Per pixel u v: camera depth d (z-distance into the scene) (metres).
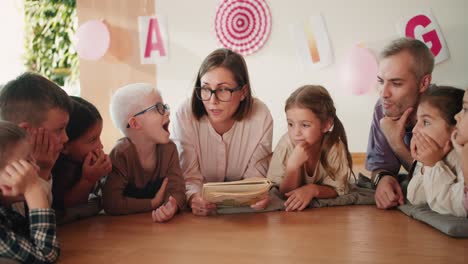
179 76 3.29
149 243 1.13
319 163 1.55
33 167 0.98
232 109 1.51
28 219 1.03
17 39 3.94
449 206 1.24
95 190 1.55
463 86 2.88
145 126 1.44
